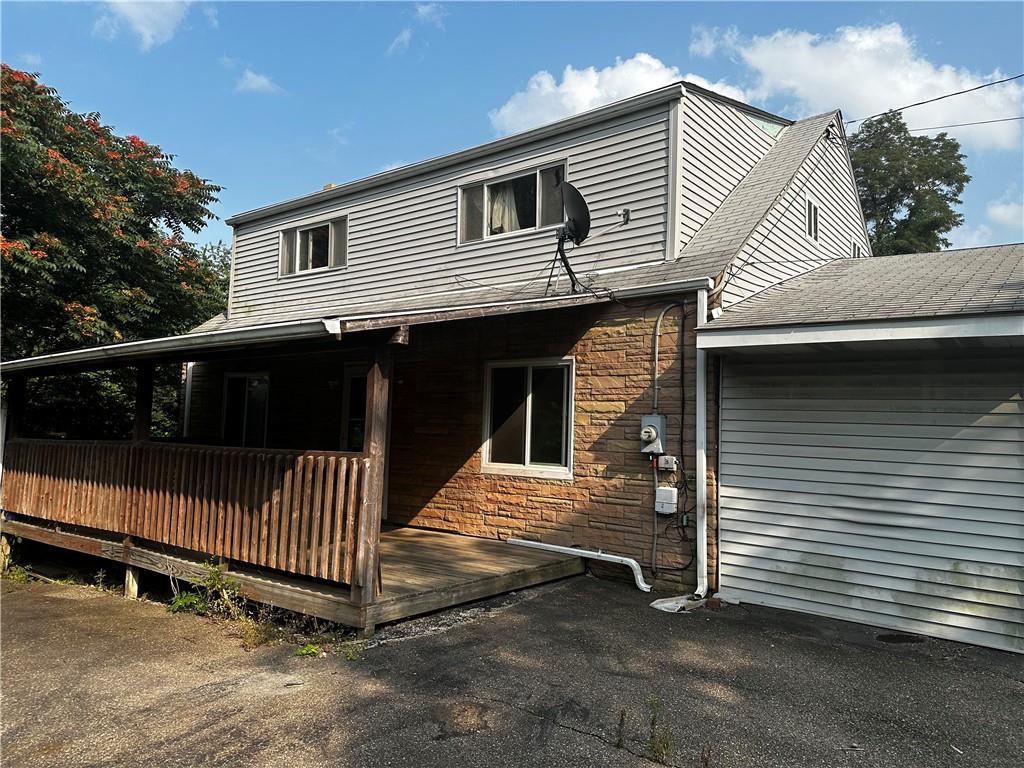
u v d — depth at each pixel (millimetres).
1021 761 3268
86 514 7648
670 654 4750
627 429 7023
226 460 6027
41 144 12820
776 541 6117
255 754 3238
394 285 10617
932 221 23609
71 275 13727
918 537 5453
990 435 5203
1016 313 4457
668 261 7551
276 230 12711
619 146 8211
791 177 8742
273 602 5551
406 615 5223
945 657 4848
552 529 7551
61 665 4699
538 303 6301
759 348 5863
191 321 17469
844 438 5852
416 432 9023
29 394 15531
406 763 3152
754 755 3270
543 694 3977
